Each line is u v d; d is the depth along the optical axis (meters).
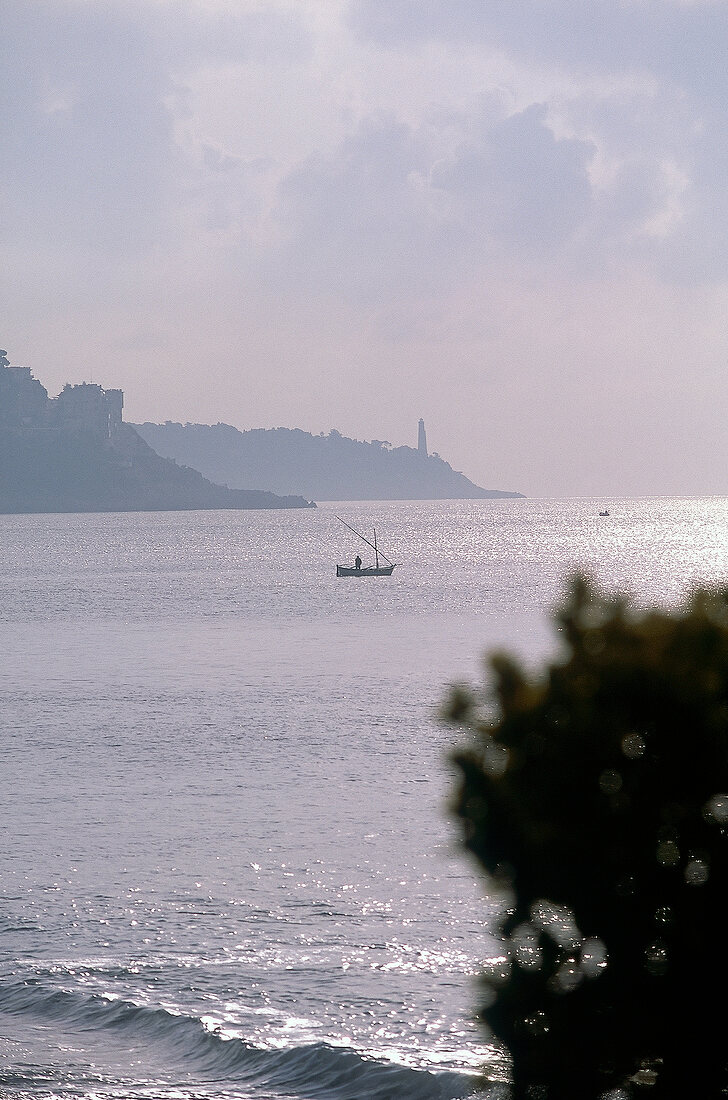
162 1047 41.84
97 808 78.19
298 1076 39.44
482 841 20.78
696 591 21.48
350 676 150.75
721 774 19.56
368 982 47.66
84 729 111.69
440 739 103.38
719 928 19.66
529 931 21.05
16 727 113.44
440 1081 38.09
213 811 77.12
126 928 54.22
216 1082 39.00
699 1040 20.09
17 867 64.06
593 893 20.28
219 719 117.06
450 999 45.75
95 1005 45.28
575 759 19.94
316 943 52.16
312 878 61.81
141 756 97.00
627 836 19.86
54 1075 39.56
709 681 19.81
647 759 19.89
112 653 182.75
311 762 93.62
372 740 103.44
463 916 55.66
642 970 20.14
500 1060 22.64
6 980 47.94
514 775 20.44
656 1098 20.30
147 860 65.50
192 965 49.59
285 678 149.75
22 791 83.56
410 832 71.25
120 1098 37.91
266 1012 44.66
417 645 187.38
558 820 20.14
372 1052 40.47
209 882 61.22
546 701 20.64
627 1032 20.38
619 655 20.50
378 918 55.44
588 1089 20.62
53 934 53.47
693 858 19.72
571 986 20.69
